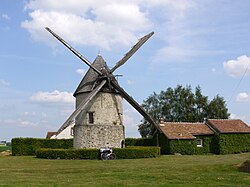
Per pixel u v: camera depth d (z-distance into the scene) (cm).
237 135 5584
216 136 5519
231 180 2003
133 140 5756
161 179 2084
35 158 4281
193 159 3741
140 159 3931
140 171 2517
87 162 3616
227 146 5472
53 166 3222
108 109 4566
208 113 8600
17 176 2408
